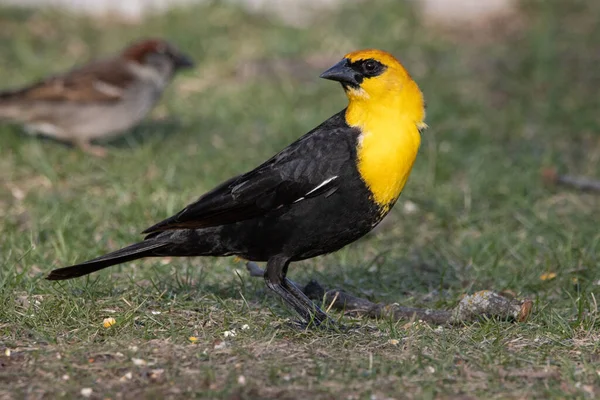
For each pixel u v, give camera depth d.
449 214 13.30
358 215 8.85
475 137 16.45
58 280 9.76
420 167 14.88
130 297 9.78
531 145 16.30
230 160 15.11
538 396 7.62
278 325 9.24
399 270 11.45
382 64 8.80
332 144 8.78
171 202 13.00
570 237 11.80
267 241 8.97
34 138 15.82
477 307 9.31
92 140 16.44
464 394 7.67
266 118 17.30
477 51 21.53
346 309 9.73
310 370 8.07
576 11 24.00
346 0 23.53
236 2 23.06
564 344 8.77
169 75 16.30
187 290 10.16
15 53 20.66
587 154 16.03
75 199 13.38
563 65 20.53
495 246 11.97
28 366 8.09
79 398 7.54
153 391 7.62
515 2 24.20
